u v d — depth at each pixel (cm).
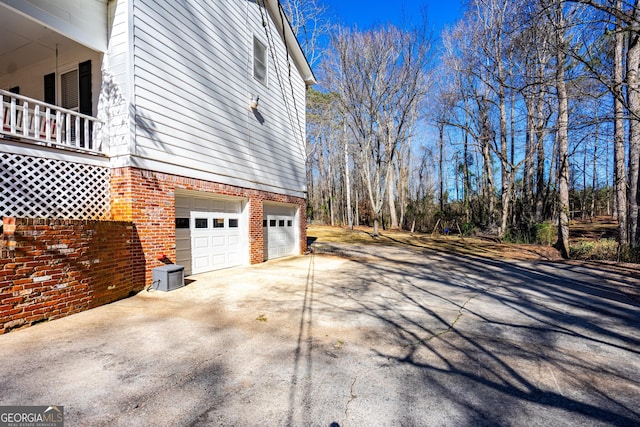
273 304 545
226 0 873
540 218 1958
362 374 305
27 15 507
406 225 3153
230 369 309
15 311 389
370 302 571
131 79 598
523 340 406
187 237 760
